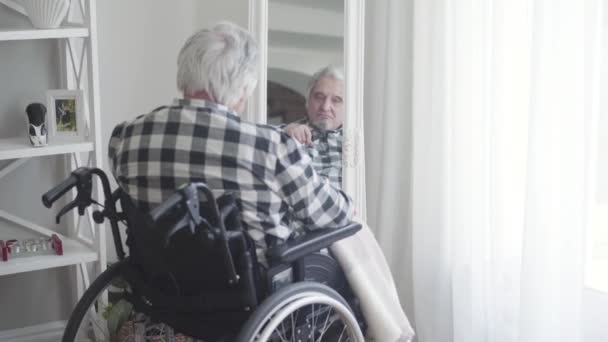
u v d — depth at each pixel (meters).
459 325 2.78
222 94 1.95
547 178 2.42
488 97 2.65
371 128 3.24
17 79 2.91
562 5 2.34
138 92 3.29
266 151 1.91
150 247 1.99
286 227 2.02
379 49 3.16
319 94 2.85
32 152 2.71
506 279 2.68
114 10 3.18
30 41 2.90
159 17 3.26
